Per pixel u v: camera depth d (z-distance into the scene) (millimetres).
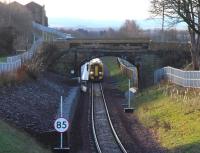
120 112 50844
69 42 76188
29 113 34844
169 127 35875
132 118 46156
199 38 58906
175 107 41938
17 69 48938
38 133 29500
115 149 31719
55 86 62156
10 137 23828
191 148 28266
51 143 29438
